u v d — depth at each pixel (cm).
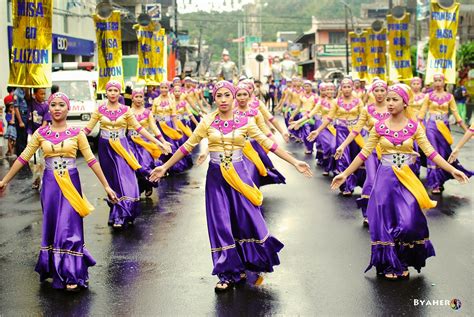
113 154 1022
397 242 731
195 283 730
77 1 3516
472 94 2912
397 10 1908
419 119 1292
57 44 3222
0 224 1043
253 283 724
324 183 1426
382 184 728
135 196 1017
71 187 718
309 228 986
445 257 812
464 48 3003
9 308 657
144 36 2005
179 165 1598
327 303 658
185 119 1777
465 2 3734
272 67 4031
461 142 979
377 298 670
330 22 6931
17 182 1479
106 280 745
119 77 1647
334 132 1584
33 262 824
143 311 645
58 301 677
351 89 1270
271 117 1247
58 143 717
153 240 927
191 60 7394
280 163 1805
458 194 1253
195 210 1134
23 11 1110
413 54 3541
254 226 705
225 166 705
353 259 812
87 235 962
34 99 1396
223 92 705
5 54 2194
